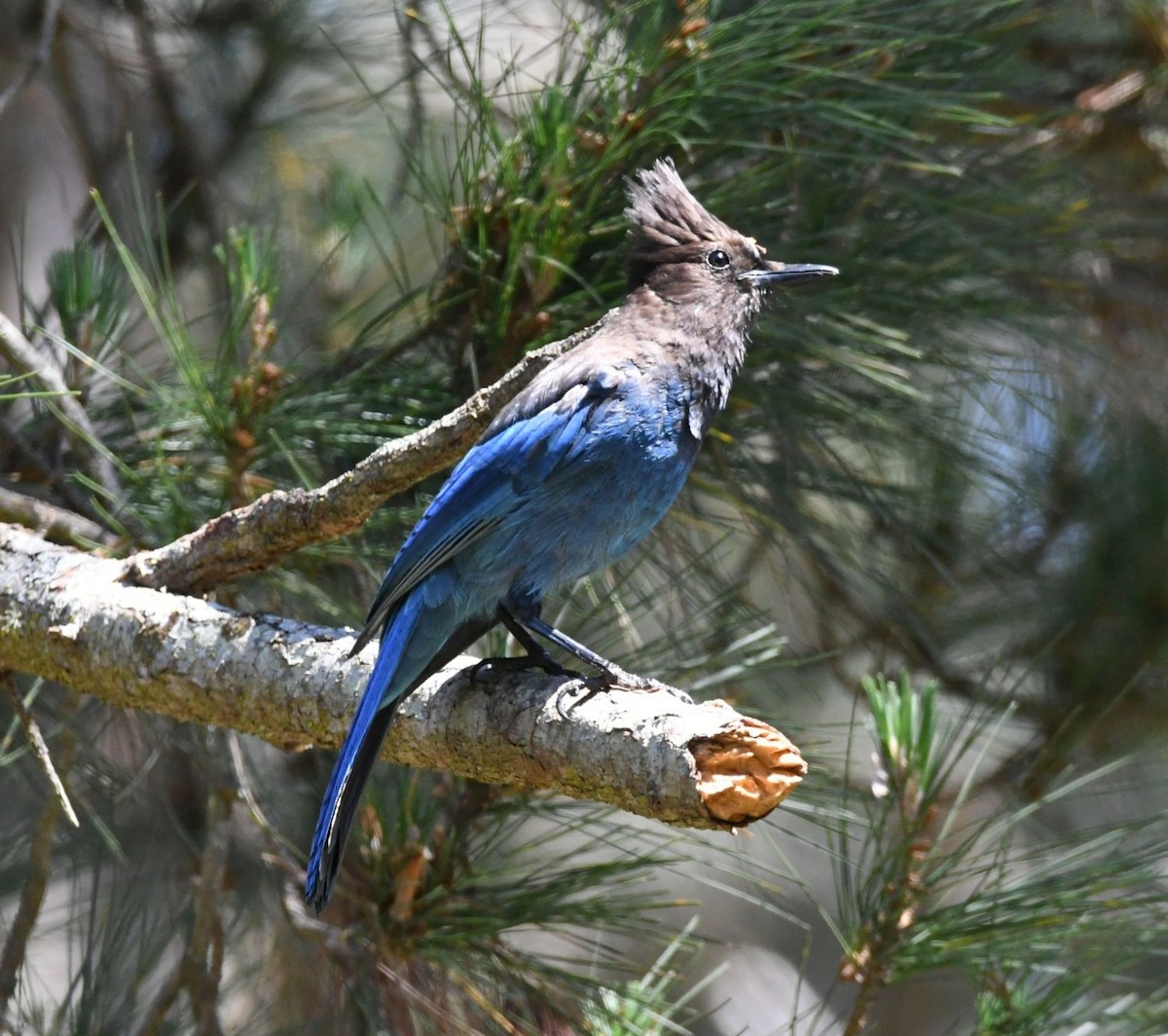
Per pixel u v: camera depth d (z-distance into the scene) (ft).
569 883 26.66
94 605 25.75
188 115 44.78
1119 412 38.83
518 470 26.37
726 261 28.37
